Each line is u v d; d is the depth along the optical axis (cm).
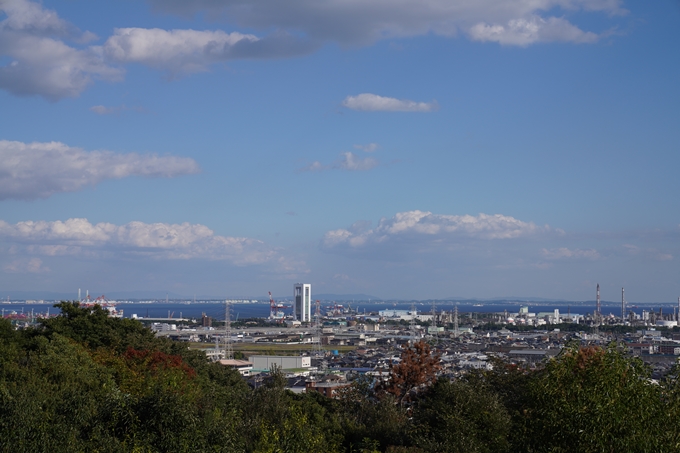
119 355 5791
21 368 3862
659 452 2303
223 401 4516
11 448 2616
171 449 2739
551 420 2555
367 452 3831
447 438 3772
